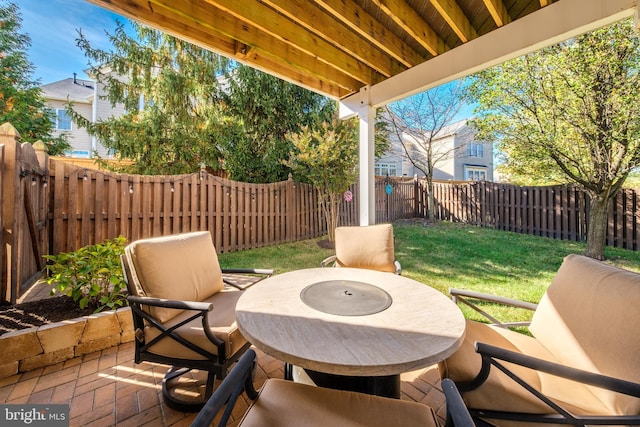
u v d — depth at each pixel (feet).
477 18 8.43
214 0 6.64
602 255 13.57
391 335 3.96
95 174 13.48
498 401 3.82
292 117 24.84
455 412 2.77
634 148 11.57
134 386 6.11
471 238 20.49
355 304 5.00
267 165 23.63
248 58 9.84
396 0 7.39
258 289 5.73
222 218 17.84
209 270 7.18
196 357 5.17
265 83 23.75
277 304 4.96
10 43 25.86
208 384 5.13
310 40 8.93
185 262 6.59
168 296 5.88
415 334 4.00
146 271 5.72
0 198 8.32
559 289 5.14
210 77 24.07
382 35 8.69
